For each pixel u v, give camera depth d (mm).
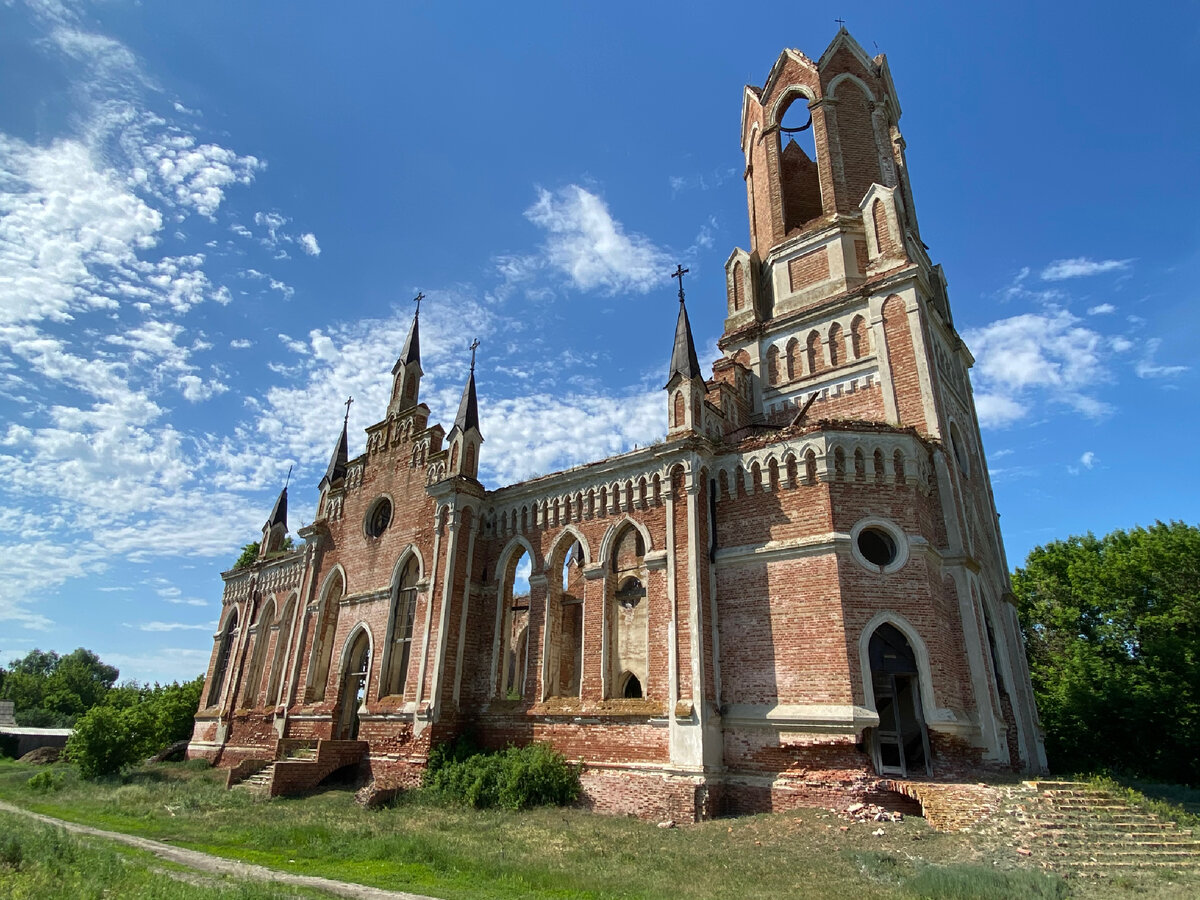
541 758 24500
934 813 17453
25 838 16781
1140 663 38344
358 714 31547
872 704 20719
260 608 45375
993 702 21859
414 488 34469
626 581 29438
